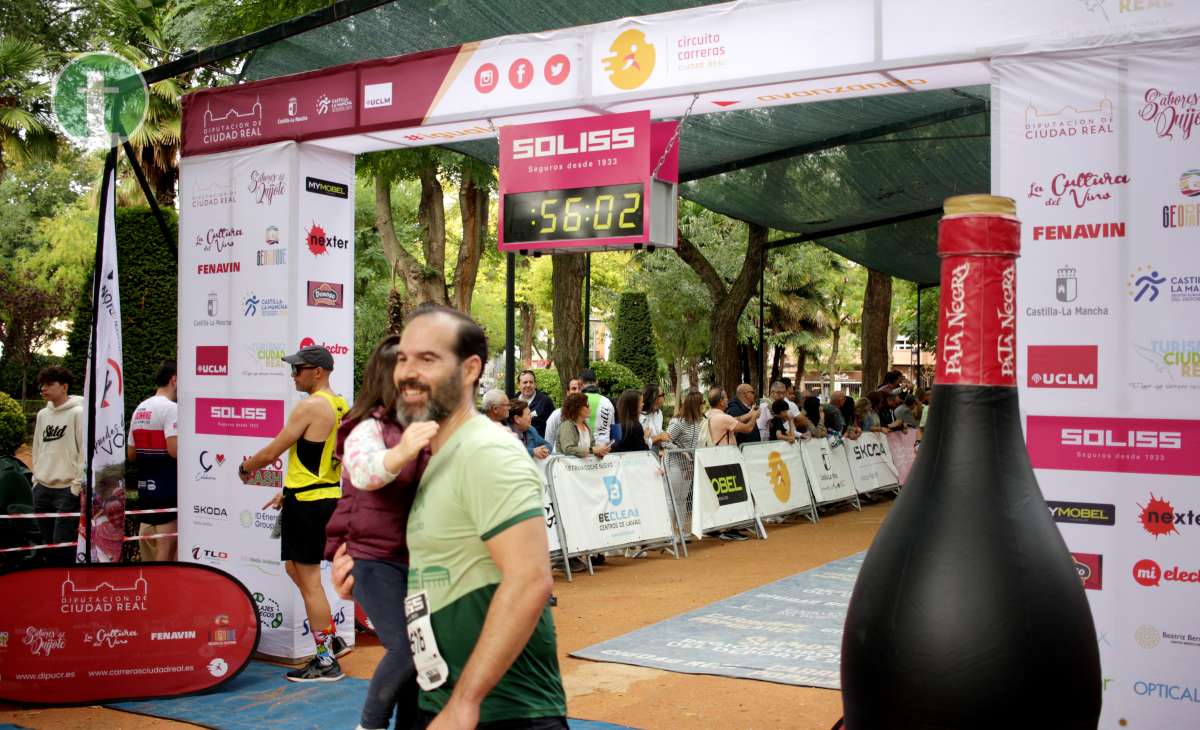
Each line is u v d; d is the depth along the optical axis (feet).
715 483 37.99
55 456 27.48
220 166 23.22
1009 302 5.83
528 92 19.94
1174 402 13.66
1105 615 13.93
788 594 28.35
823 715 17.33
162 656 18.89
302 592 19.86
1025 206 14.66
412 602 7.95
